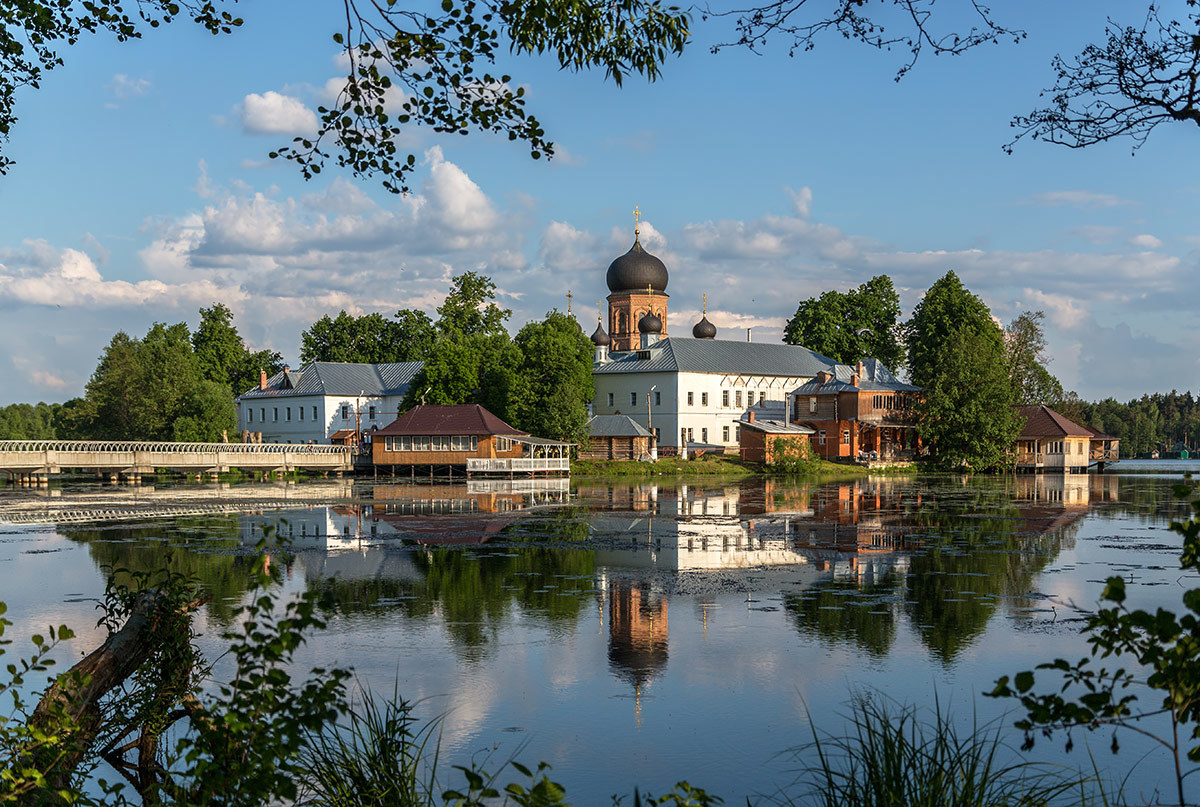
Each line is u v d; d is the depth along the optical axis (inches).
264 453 3454.7
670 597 944.3
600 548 1316.4
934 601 920.3
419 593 968.3
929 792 359.6
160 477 3430.1
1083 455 4156.0
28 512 1916.8
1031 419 4146.2
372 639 771.4
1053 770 482.9
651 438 4180.6
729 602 918.4
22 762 338.6
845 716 573.3
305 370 4670.3
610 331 4997.5
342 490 2669.8
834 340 4943.4
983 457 3745.1
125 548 1326.3
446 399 3811.5
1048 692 611.2
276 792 322.0
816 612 869.8
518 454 3644.2
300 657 713.6
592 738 544.1
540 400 3811.5
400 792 378.6
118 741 420.8
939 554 1247.5
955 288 4151.1
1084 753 509.7
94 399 4407.0
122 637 402.0
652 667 687.1
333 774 382.0
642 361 4478.3
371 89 390.9
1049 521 1700.3
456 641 764.0
